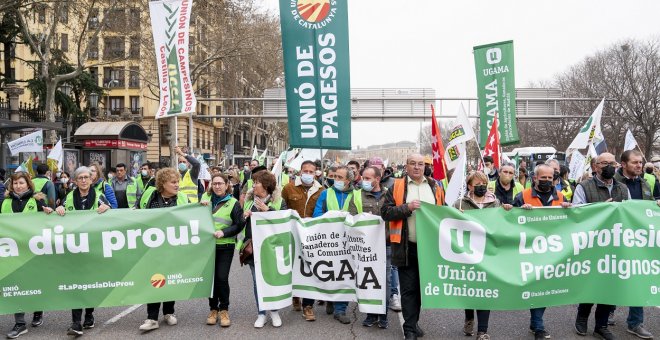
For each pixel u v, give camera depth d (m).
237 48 29.50
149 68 32.12
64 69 29.30
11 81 26.23
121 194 11.89
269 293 6.06
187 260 6.01
